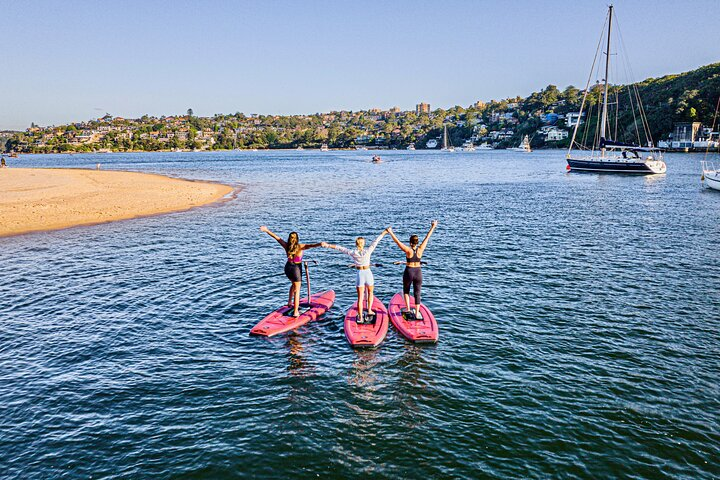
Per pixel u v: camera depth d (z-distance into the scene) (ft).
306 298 47.75
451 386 30.78
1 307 45.73
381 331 38.55
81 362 34.37
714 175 154.51
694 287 51.42
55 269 59.41
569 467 23.09
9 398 29.43
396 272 58.80
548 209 114.93
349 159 506.89
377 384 31.12
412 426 26.40
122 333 39.63
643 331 39.58
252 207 120.06
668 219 97.71
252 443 24.90
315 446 24.67
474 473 22.63
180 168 331.36
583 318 42.60
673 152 444.55
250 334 39.37
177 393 30.04
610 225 91.09
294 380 31.68
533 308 45.27
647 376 31.96
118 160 513.45
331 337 38.86
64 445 24.86
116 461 23.57
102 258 65.16
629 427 26.30
